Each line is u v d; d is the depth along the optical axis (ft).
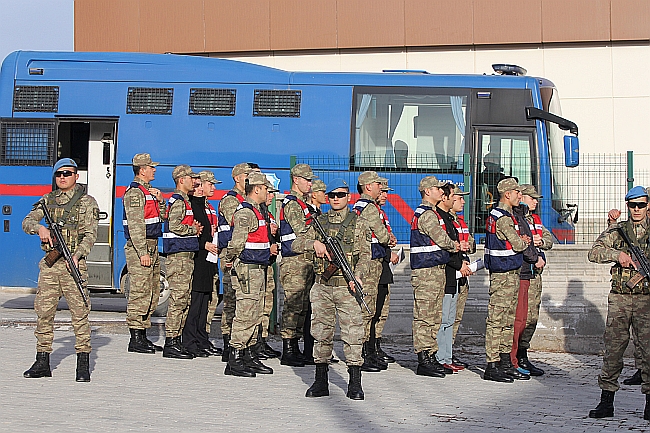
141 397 28.32
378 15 73.41
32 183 51.96
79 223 30.30
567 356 40.14
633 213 27.12
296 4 74.69
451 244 33.19
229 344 33.06
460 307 36.86
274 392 29.66
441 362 34.94
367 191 31.68
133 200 36.22
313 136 50.42
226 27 75.72
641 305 26.55
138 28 76.69
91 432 23.29
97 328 44.73
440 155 49.52
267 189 32.73
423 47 73.26
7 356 36.01
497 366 33.14
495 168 49.08
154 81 51.65
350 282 28.02
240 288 32.45
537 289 35.14
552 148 49.88
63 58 52.49
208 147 50.93
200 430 23.81
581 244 41.70
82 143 52.39
